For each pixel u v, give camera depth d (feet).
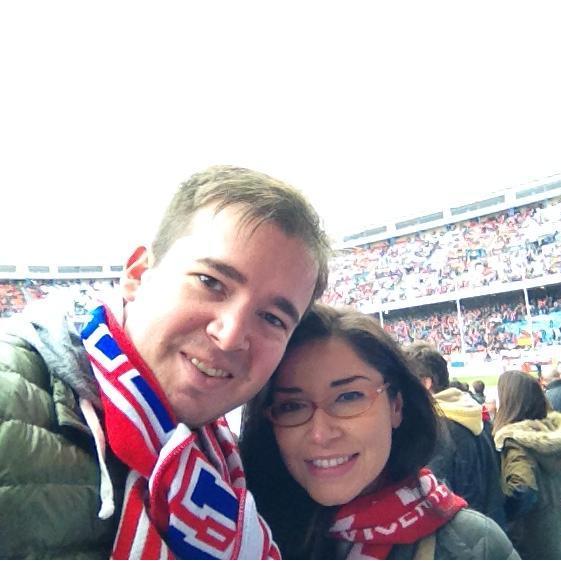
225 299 1.59
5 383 1.45
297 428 1.89
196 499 1.53
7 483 1.32
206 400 1.62
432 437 1.94
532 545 2.74
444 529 1.84
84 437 1.52
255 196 1.65
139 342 1.63
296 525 1.98
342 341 1.88
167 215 1.75
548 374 4.75
